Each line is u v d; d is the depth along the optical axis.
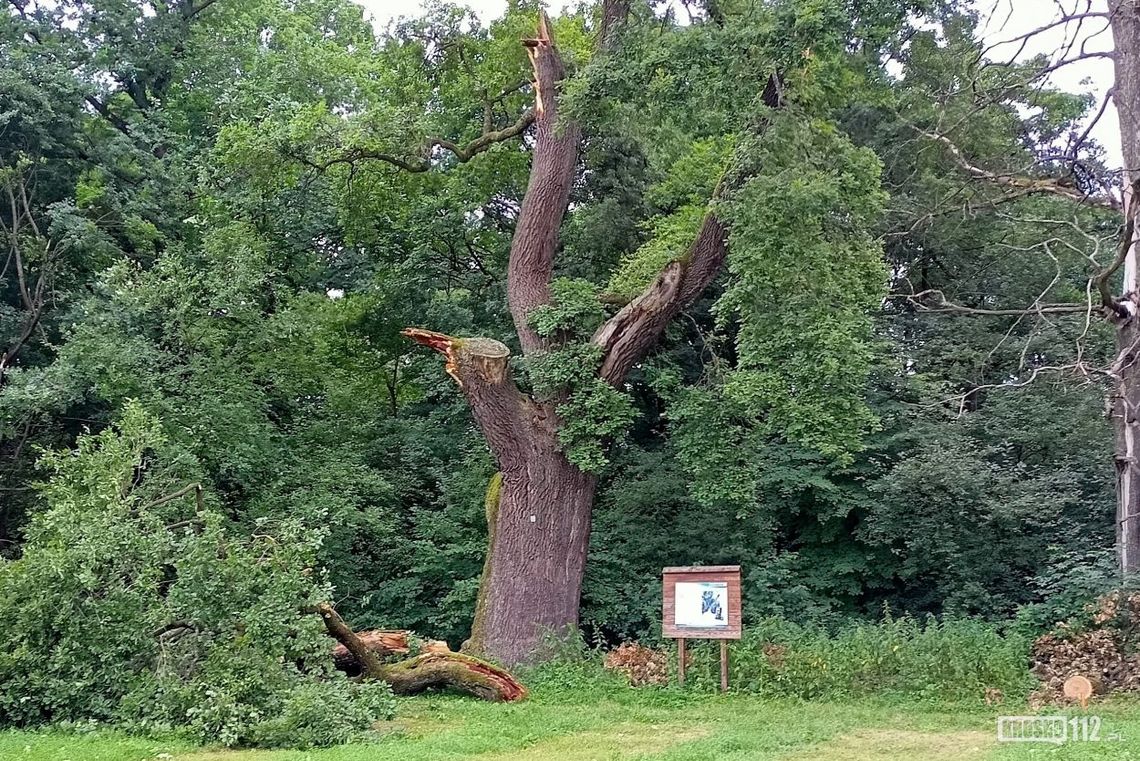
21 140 19.78
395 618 17.05
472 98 18.38
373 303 21.05
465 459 18.30
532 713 10.42
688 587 12.20
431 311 20.44
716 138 17.84
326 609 10.82
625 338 14.32
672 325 18.16
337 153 16.69
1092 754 7.45
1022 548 16.41
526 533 14.05
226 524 15.77
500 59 17.72
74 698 9.22
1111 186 13.07
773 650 12.42
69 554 9.20
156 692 9.06
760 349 12.49
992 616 16.11
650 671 12.55
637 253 16.72
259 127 17.16
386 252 20.95
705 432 14.57
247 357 17.61
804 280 12.32
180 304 16.41
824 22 11.97
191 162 21.44
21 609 9.20
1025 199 19.50
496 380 13.98
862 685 11.77
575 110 13.66
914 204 19.42
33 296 20.25
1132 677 11.22
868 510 18.14
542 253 15.33
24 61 19.69
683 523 17.31
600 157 19.64
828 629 15.89
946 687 11.46
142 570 9.67
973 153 18.61
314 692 9.09
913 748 8.38
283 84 22.84
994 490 16.36
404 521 18.83
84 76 20.98
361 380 20.48
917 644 12.16
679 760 7.71
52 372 16.25
